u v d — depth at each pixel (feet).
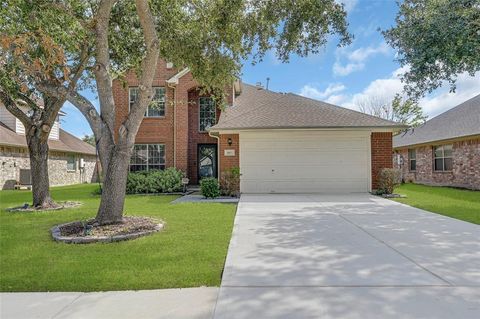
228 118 50.34
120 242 20.13
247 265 15.30
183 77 57.88
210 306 11.52
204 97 59.88
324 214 28.58
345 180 46.34
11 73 26.76
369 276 13.80
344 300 11.60
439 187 60.90
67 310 11.33
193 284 13.47
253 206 33.53
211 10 27.78
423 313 10.62
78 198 45.80
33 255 17.52
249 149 46.93
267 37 26.71
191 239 20.63
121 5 32.01
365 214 28.50
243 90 67.46
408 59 33.40
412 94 35.53
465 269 14.53
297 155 46.65
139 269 15.15
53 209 34.32
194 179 59.41
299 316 10.52
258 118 48.26
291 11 24.14
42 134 35.63
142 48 35.09
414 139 74.54
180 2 29.53
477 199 40.55
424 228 22.75
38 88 23.98
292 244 18.84
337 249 17.75
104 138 24.62
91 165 97.09
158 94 58.49
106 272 14.78
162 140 57.93
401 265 15.11
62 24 28.48
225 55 30.12
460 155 59.06
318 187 46.44
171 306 11.55
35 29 24.26
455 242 18.97
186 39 30.22
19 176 68.95
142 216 28.04
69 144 86.84
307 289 12.56
